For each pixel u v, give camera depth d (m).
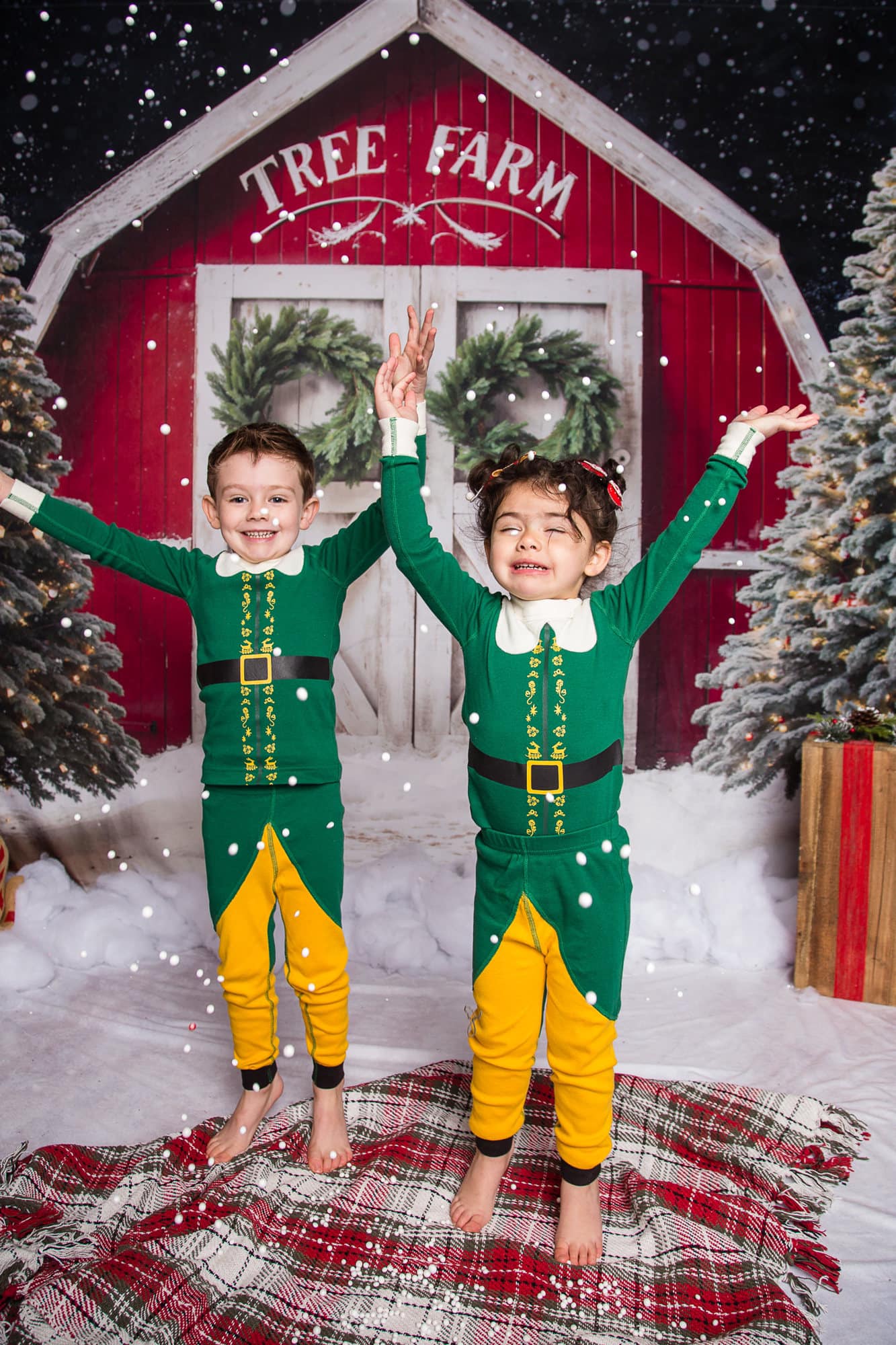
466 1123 1.79
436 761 2.98
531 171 2.92
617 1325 1.31
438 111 2.92
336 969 1.65
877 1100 1.93
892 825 2.40
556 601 1.49
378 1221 1.50
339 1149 1.66
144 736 2.98
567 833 1.43
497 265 2.93
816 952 2.48
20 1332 1.26
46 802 2.93
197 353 2.96
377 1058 2.08
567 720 1.43
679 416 2.94
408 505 1.53
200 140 2.93
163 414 2.98
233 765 1.62
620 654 1.48
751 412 1.52
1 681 2.72
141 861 2.95
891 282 2.82
